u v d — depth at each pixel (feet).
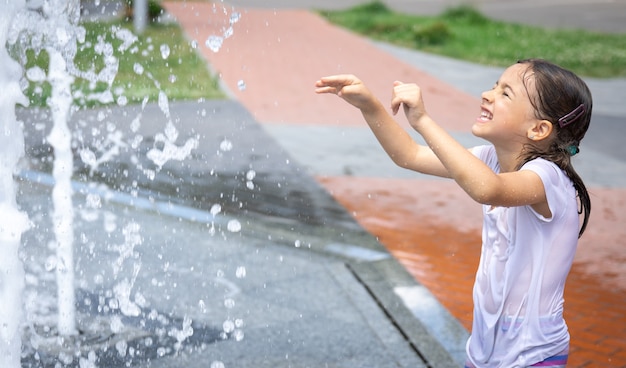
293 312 24.22
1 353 18.53
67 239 22.33
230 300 24.67
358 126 51.93
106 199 33.63
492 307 12.82
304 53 80.53
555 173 12.41
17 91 18.11
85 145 41.11
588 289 27.14
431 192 38.32
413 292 26.07
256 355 21.44
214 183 37.04
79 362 20.36
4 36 17.54
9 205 18.39
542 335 12.51
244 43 83.10
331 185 38.40
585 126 12.91
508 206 12.23
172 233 30.35
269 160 41.96
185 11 104.68
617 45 94.89
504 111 12.74
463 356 21.86
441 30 93.40
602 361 21.79
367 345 22.34
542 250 12.46
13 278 18.48
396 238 31.42
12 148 18.28
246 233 30.89
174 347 21.57
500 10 136.67
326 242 30.42
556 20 123.54
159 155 22.21
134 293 24.89
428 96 64.18
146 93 55.26
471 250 30.50
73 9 19.90
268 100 57.93
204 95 57.16
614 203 38.01
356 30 99.91
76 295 24.39
